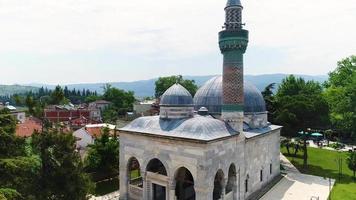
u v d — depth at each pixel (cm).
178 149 3394
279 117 5859
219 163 3381
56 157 3034
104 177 4956
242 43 3772
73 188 3009
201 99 4725
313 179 5166
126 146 4006
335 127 9169
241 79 3844
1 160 2414
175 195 3759
